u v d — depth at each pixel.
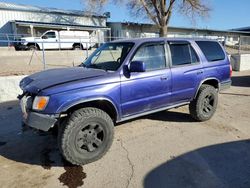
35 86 3.74
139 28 40.53
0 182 3.41
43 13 34.62
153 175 3.52
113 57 4.63
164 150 4.25
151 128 5.25
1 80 7.60
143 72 4.42
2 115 6.31
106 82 3.96
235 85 10.38
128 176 3.50
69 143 3.62
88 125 3.78
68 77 3.92
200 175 3.50
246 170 3.61
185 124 5.46
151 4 33.66
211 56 5.66
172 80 4.83
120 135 4.91
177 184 3.31
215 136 4.81
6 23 31.66
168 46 4.91
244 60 15.89
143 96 4.44
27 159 4.05
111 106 4.12
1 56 19.00
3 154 4.22
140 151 4.23
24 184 3.37
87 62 5.02
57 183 3.38
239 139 4.67
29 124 3.66
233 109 6.68
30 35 29.00
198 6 32.34
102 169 3.70
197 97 5.40
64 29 33.25
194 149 4.28
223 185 3.27
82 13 38.41
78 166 3.80
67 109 3.62
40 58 19.03
